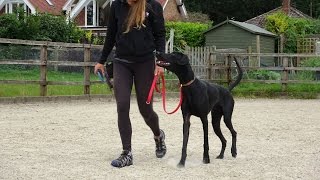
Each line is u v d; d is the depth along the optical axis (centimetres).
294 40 3375
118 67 631
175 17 3981
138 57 627
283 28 3431
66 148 735
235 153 689
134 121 1065
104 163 630
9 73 1862
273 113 1278
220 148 762
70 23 2755
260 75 2067
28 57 1856
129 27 615
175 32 3139
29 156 664
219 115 678
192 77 614
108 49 651
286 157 688
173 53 607
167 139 840
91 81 1584
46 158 654
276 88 1884
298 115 1238
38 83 1453
